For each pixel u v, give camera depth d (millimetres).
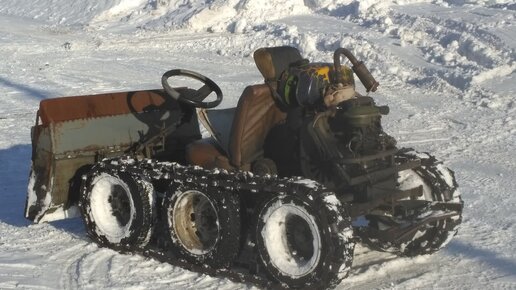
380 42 18484
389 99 13727
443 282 5496
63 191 6750
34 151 6801
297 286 5195
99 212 6602
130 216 6352
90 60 20531
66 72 18625
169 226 6020
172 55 20984
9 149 11055
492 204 7504
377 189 5555
